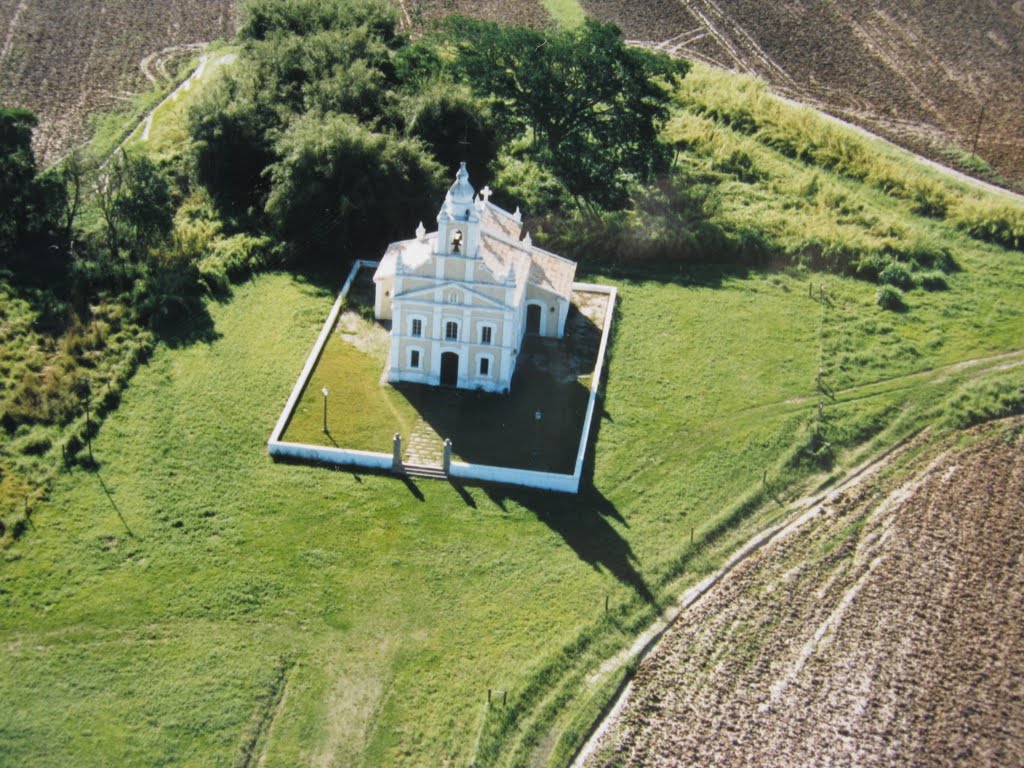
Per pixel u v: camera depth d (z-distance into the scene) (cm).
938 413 8938
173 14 15450
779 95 14375
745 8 16450
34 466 7675
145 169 9719
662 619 6975
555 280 9250
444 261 8238
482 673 6538
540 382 8850
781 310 10025
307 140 9881
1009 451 8556
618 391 8844
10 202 9588
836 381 9169
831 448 8488
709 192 11362
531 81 11519
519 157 11912
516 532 7494
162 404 8306
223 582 6950
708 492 7962
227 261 9762
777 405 8844
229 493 7594
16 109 9944
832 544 7581
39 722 6075
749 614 7019
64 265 9625
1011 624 6962
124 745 5994
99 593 6812
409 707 6322
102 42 14488
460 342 8525
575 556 7344
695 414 8681
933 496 8050
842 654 6731
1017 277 10756
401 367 8675
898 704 6412
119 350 8762
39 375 8406
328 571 7094
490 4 16362
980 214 11412
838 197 11681
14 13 14912
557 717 6334
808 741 6191
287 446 7894
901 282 10462
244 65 11281
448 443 7800
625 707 6400
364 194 9944
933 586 7238
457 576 7131
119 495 7500
